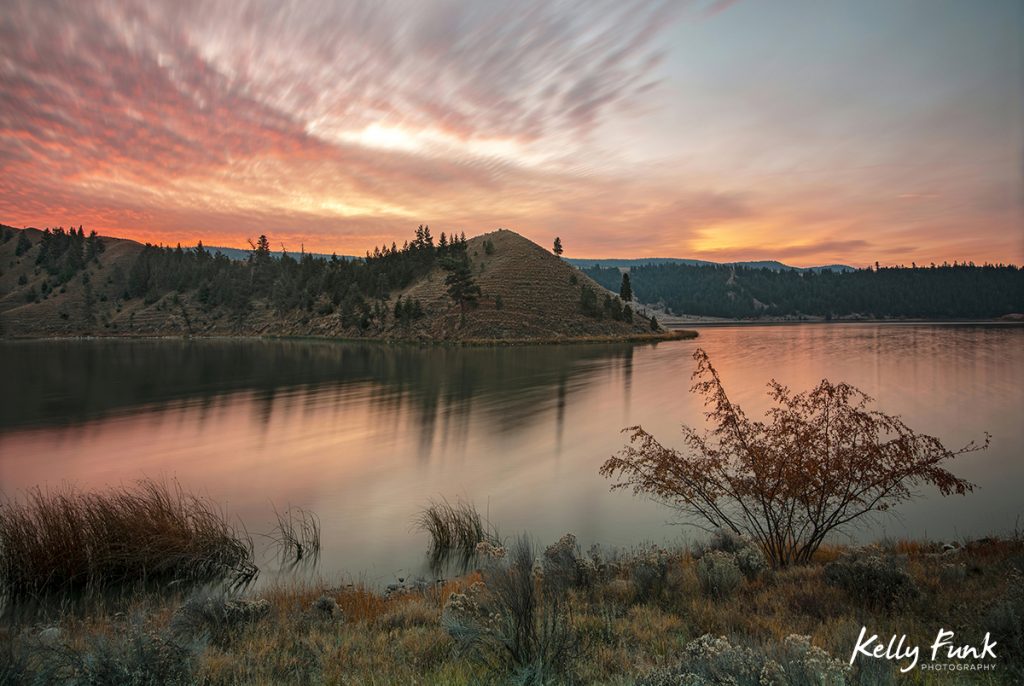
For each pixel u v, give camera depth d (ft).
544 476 63.77
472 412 109.19
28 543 35.19
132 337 483.51
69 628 25.44
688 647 15.57
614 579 28.19
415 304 402.93
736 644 16.42
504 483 61.11
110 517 38.58
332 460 72.13
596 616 21.99
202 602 24.81
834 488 31.71
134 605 30.73
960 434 86.58
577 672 16.05
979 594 22.74
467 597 22.79
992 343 330.54
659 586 26.12
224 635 22.34
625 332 412.57
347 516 50.49
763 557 29.73
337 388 146.61
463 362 225.56
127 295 605.31
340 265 568.41
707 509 46.68
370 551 42.19
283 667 18.58
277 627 22.93
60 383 160.04
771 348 305.53
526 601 16.97
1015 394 131.03
